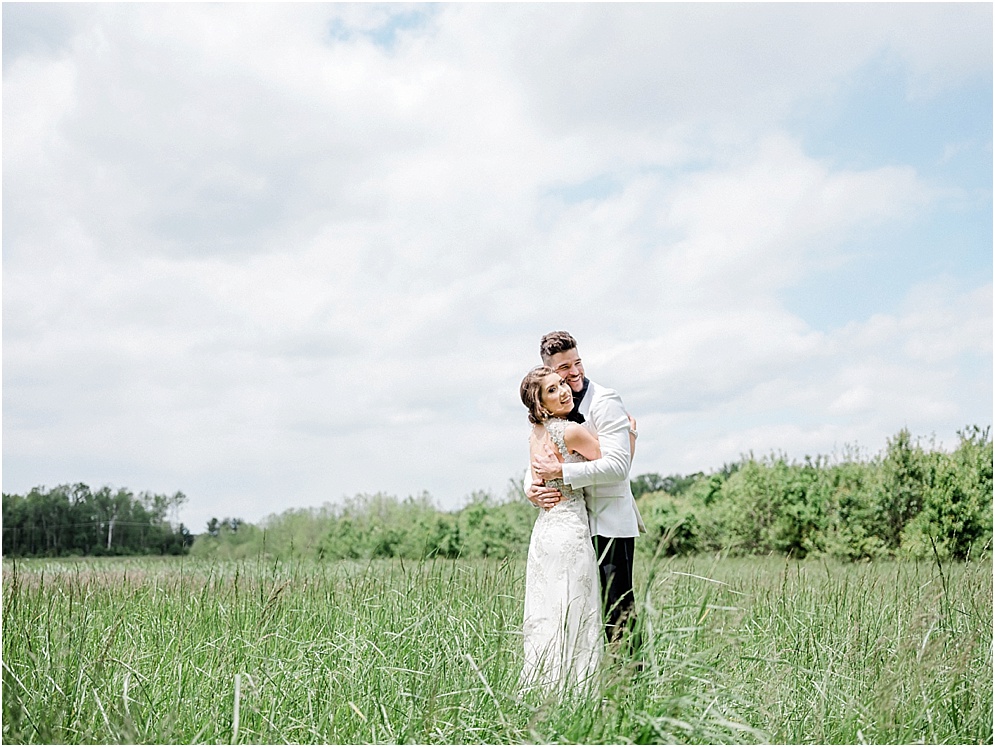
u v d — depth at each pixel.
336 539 15.39
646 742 3.17
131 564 9.87
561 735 3.29
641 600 3.92
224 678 3.94
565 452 4.74
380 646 4.43
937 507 11.13
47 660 4.02
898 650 4.21
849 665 4.41
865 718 3.79
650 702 3.42
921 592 5.32
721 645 3.91
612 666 3.61
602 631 3.94
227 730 3.47
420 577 5.39
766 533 13.08
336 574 6.61
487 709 3.70
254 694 3.67
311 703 3.81
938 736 3.78
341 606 5.36
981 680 4.05
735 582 6.16
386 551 15.07
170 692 3.85
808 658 4.56
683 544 13.93
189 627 4.88
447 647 4.26
